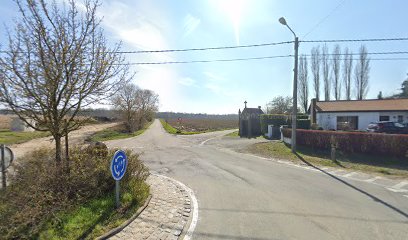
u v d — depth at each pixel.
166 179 9.21
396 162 12.52
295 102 15.79
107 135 33.66
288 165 12.13
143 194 6.63
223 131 40.41
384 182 9.05
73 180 5.81
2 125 39.34
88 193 5.80
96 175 6.23
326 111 30.62
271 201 6.81
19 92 5.79
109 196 6.03
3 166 6.15
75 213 5.07
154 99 53.72
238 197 7.16
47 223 4.59
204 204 6.56
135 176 7.28
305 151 16.11
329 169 11.30
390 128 23.38
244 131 31.19
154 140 26.67
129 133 37.81
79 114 7.07
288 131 20.19
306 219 5.61
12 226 4.26
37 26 5.75
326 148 16.02
